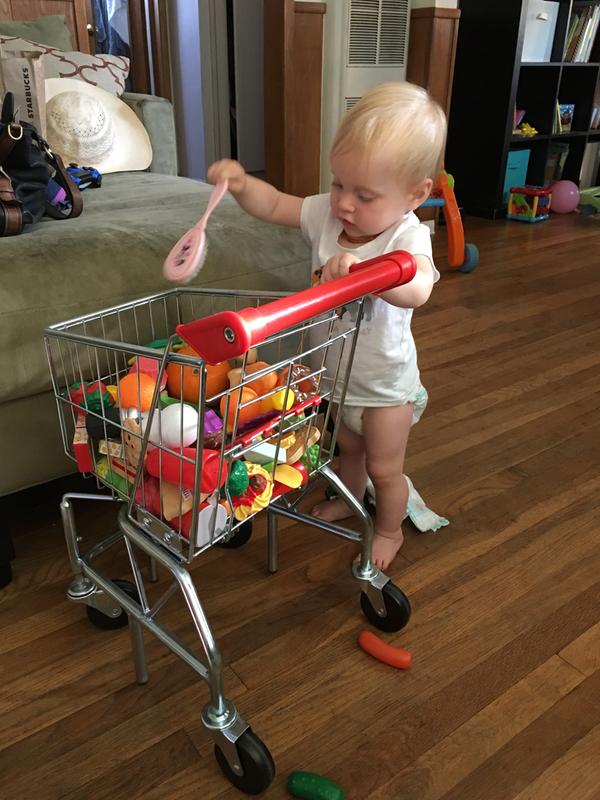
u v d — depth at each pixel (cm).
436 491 135
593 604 108
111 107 197
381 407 103
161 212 135
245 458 83
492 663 96
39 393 103
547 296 248
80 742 84
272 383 85
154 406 72
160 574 112
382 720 88
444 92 305
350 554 118
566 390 178
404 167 84
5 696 90
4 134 117
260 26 386
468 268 272
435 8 281
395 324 97
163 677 94
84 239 110
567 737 86
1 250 103
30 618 103
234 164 101
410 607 100
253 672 95
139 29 375
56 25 213
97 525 123
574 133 384
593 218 372
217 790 79
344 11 269
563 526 126
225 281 118
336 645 99
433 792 79
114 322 106
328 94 284
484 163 361
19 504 122
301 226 105
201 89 384
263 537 122
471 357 196
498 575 113
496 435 156
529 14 338
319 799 76
